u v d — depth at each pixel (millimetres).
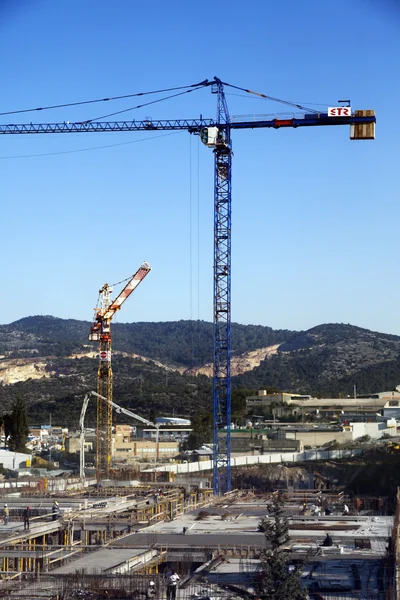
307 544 78188
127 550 72500
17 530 83750
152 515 99750
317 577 64125
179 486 133375
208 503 118812
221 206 150000
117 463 186000
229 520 98562
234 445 198250
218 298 149500
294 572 59000
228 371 147000
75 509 100312
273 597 56969
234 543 78750
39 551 71750
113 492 124188
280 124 146625
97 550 73062
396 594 54500
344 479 159625
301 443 193375
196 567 71312
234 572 66062
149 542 78875
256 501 122062
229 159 150125
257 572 63469
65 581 58312
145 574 61500
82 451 149125
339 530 87938
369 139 143750
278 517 70188
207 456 193000
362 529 88500
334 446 191750
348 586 60906
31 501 113250
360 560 69938
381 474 155125
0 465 173375
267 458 177750
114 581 58531
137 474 151250
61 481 139250
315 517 97562
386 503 117562
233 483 161375
